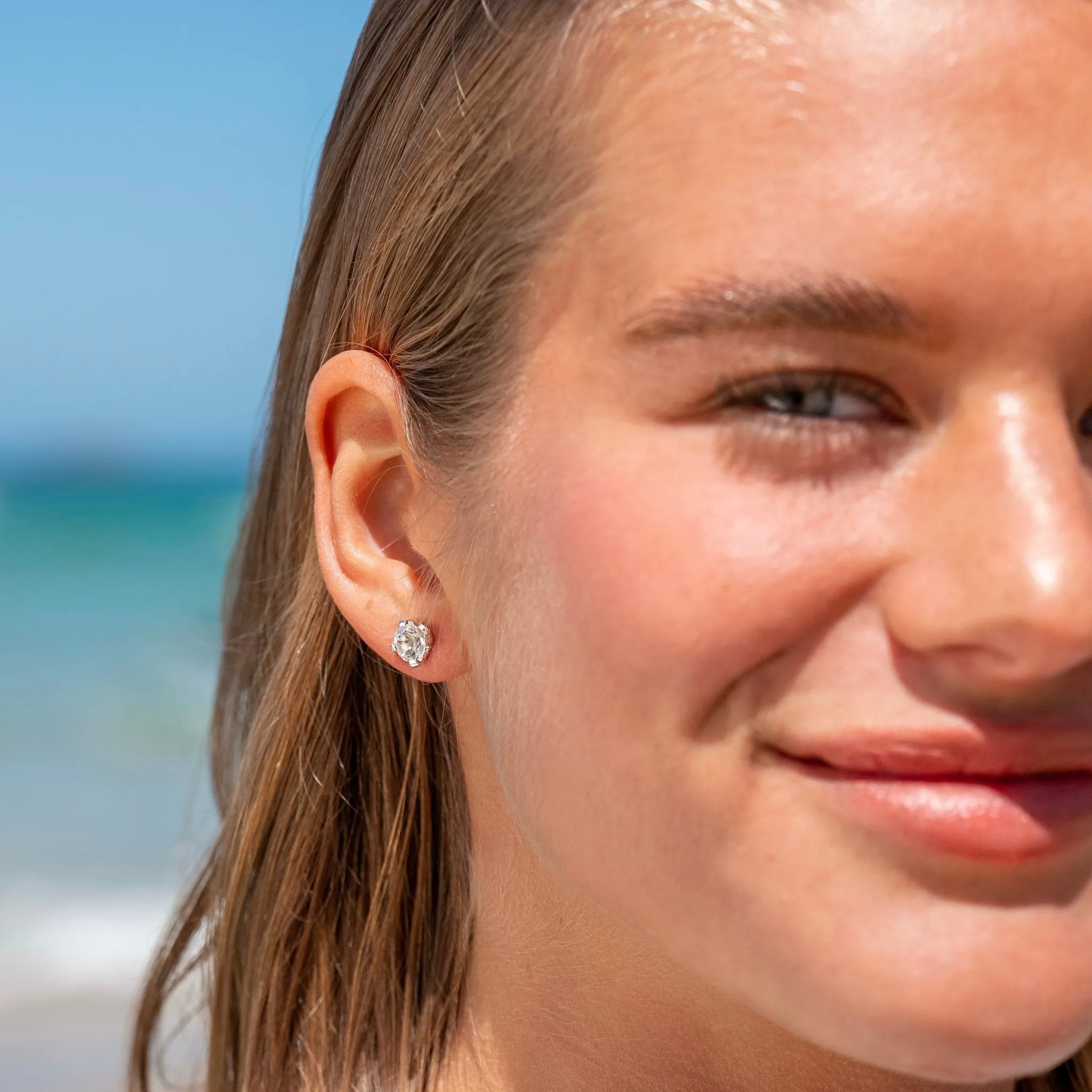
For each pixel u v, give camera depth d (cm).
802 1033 75
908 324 74
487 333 79
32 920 295
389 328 83
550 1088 83
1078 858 74
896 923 74
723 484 75
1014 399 74
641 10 77
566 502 77
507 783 79
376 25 86
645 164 76
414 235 82
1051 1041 74
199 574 963
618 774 77
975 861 74
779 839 75
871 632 75
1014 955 74
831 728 75
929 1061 74
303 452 88
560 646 77
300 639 88
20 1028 238
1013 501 74
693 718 75
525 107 79
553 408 78
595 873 77
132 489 1630
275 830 89
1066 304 74
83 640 718
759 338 75
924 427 75
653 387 76
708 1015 80
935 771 74
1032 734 74
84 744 491
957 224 74
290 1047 89
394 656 82
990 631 73
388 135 84
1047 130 74
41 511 1341
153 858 347
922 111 74
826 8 75
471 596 80
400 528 83
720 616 75
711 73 76
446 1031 86
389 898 87
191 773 449
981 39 74
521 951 83
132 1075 98
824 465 75
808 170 75
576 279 77
